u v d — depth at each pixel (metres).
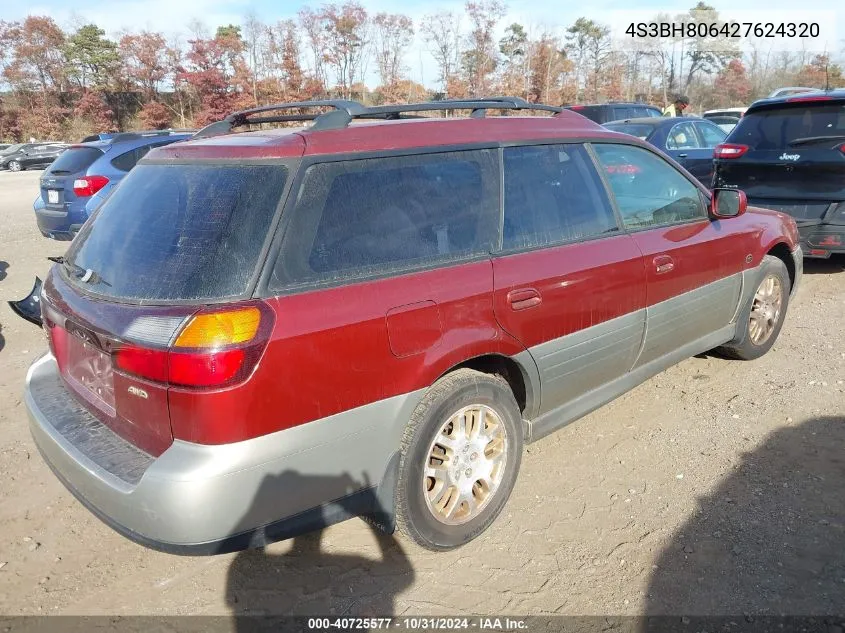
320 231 2.50
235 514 2.29
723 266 4.21
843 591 2.68
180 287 2.34
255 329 2.25
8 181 23.52
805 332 5.49
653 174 3.93
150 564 2.98
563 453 3.81
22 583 2.86
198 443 2.26
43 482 3.59
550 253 3.19
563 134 3.47
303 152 2.53
